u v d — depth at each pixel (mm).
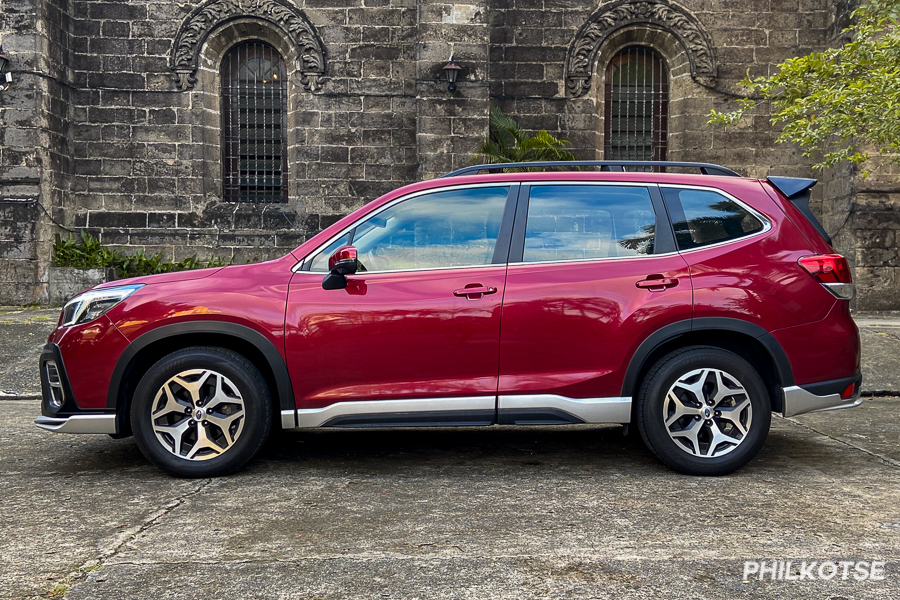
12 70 13578
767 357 4582
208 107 15234
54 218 14203
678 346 4602
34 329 10523
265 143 15570
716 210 4664
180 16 14883
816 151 15180
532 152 13875
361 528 3586
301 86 15078
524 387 4445
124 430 4625
